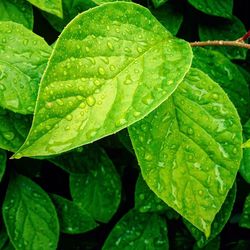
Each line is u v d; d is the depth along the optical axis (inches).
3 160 19.6
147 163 15.2
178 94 15.7
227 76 19.4
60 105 13.3
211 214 15.3
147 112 13.7
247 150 19.1
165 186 15.2
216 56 19.3
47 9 16.8
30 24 18.2
